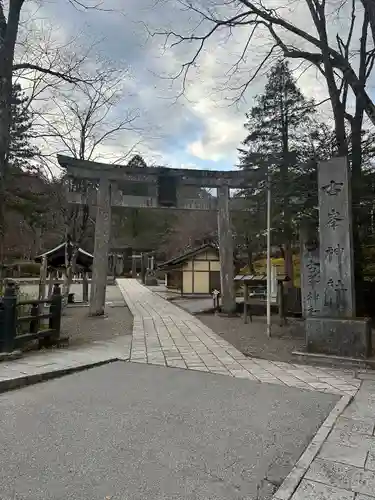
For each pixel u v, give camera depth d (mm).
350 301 6270
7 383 4523
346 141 8453
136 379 5074
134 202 12141
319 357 5992
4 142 7523
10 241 27656
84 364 5680
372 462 2791
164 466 2707
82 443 3053
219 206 12727
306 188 8562
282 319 9977
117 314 13078
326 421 3562
